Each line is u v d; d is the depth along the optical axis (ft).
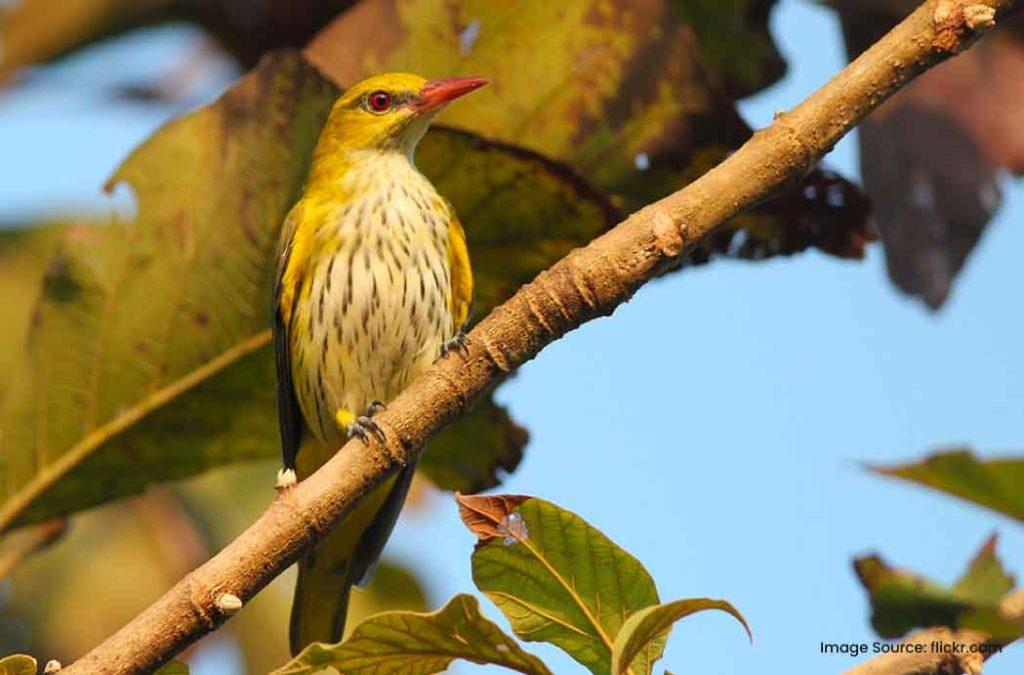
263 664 45.57
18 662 19.06
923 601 16.52
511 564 20.56
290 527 20.93
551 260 32.01
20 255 47.19
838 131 21.36
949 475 14.82
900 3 35.37
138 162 29.84
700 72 30.81
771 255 32.30
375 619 18.95
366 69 31.42
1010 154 34.14
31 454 29.84
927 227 34.19
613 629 20.47
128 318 30.09
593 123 31.09
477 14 31.14
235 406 31.45
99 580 46.29
